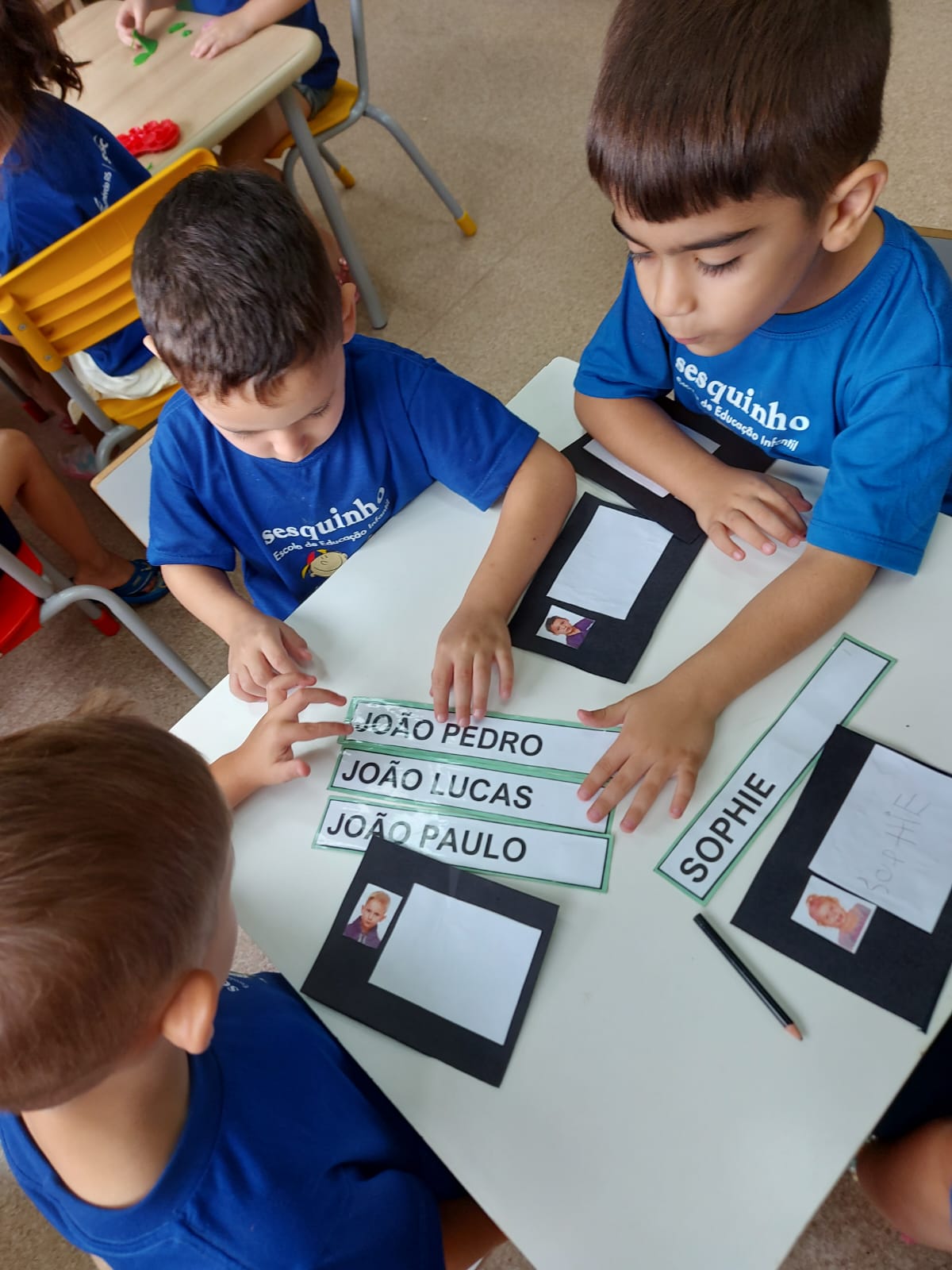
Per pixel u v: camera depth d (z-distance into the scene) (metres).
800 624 0.80
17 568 1.39
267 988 0.84
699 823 0.73
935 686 0.77
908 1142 0.83
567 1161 0.60
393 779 0.80
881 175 0.69
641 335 1.00
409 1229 0.63
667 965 0.67
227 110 1.70
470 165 2.68
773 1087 0.61
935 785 0.72
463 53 2.98
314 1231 0.59
